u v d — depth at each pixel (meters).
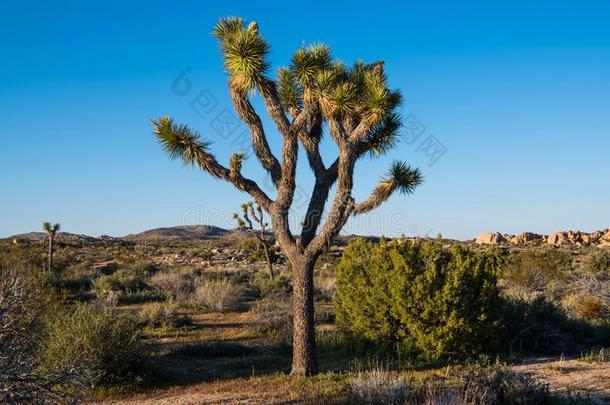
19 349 6.90
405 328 12.49
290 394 9.27
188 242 87.81
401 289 12.30
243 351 13.60
